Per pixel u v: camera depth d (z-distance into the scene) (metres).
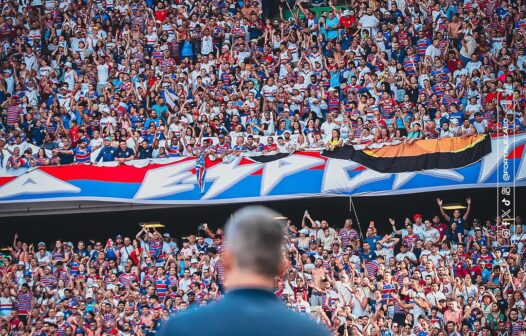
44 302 36.28
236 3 47.84
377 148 37.72
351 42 44.22
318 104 41.19
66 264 37.56
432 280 32.12
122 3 47.25
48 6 47.62
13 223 43.53
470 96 39.59
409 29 43.88
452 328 30.89
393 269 34.19
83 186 39.88
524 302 31.73
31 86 44.44
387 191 37.06
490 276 33.25
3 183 40.62
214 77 42.69
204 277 35.25
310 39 44.22
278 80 43.09
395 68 41.84
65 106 43.25
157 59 44.75
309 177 38.00
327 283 33.47
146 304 34.09
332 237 35.97
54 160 40.72
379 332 30.94
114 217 43.00
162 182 39.25
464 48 42.50
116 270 37.31
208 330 4.79
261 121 40.53
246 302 4.95
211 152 39.09
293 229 36.28
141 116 41.69
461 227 35.59
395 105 39.66
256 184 38.38
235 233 5.15
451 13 44.03
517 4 43.31
